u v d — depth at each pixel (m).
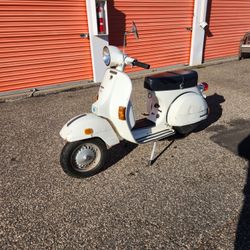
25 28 5.42
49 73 6.04
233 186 2.68
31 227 2.24
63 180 2.88
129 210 2.40
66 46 6.00
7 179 2.91
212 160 3.16
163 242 2.05
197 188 2.67
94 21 5.91
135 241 2.07
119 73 2.74
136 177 2.88
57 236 2.14
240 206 2.40
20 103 5.39
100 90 2.95
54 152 3.47
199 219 2.27
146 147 3.52
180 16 7.46
